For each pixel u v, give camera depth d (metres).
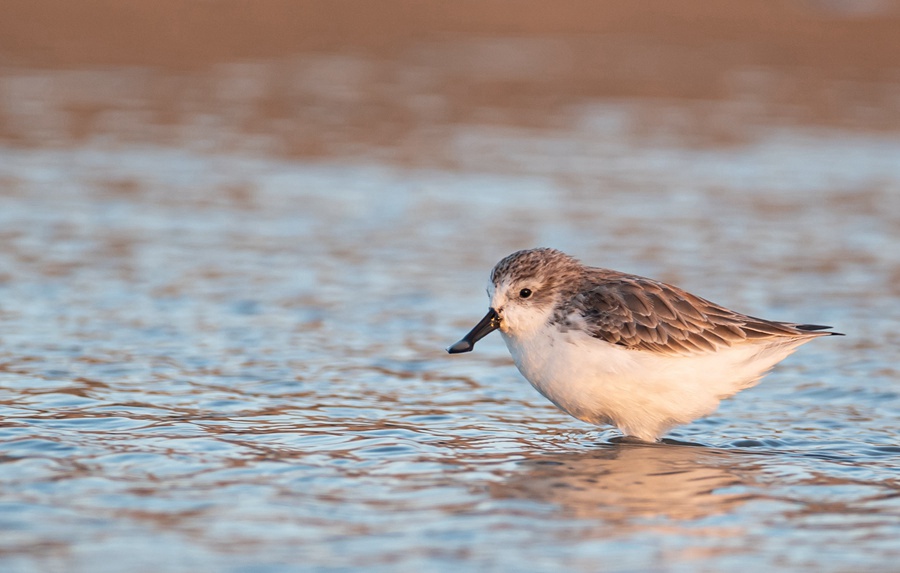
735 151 24.69
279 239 17.83
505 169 22.78
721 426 10.87
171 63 30.94
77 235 17.53
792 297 15.34
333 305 14.66
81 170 21.70
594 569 7.17
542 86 30.06
